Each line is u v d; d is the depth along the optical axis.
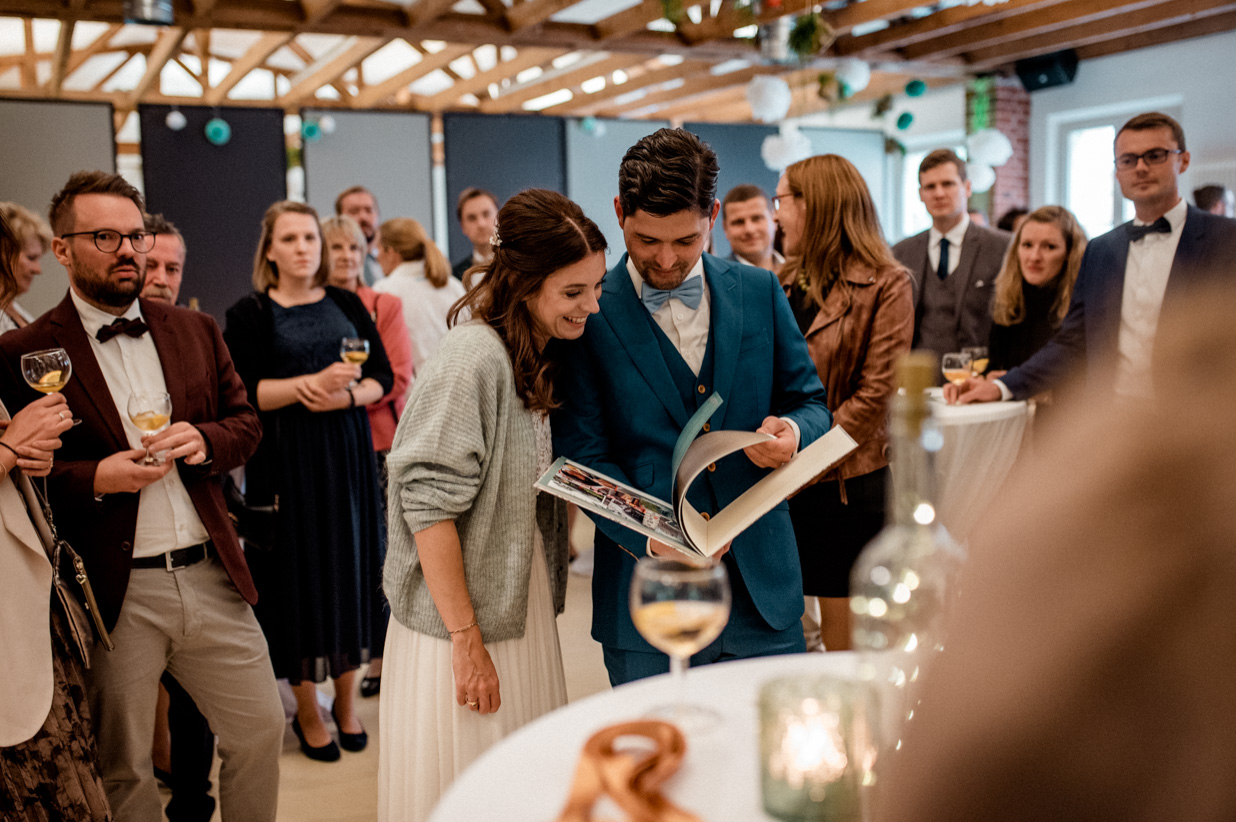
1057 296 3.72
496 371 1.63
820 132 9.52
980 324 4.02
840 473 2.52
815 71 7.96
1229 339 0.33
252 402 2.91
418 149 8.55
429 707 1.64
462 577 1.61
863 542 2.57
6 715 1.73
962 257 4.05
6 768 1.80
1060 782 0.32
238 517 2.81
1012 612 0.34
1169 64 7.50
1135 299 3.15
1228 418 0.32
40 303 6.77
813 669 1.37
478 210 4.61
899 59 7.95
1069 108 8.31
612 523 1.73
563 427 1.82
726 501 1.82
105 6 5.69
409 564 1.67
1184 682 0.31
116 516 1.95
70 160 7.20
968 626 0.36
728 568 1.84
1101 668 0.32
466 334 1.65
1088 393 0.38
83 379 1.97
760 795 1.03
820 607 2.88
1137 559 0.32
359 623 3.05
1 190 7.02
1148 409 0.35
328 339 3.06
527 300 1.64
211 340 2.26
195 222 7.72
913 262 4.19
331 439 2.98
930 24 7.07
